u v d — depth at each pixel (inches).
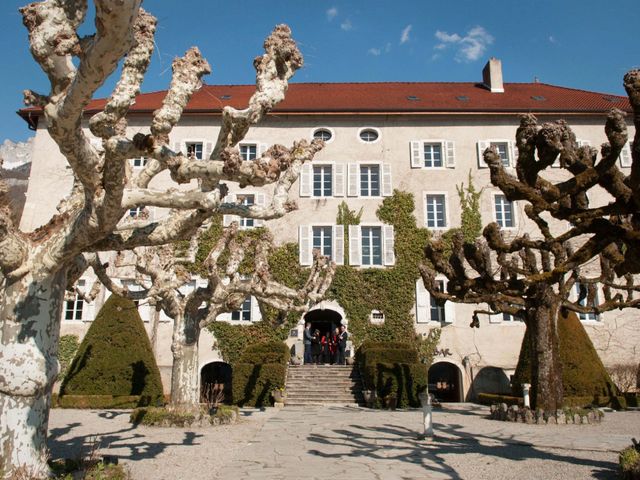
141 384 689.6
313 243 954.7
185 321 541.3
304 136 990.4
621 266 301.7
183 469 322.0
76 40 223.1
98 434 450.0
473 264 441.7
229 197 967.0
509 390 866.1
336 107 1000.9
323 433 480.1
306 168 971.9
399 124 1000.9
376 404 716.0
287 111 977.5
